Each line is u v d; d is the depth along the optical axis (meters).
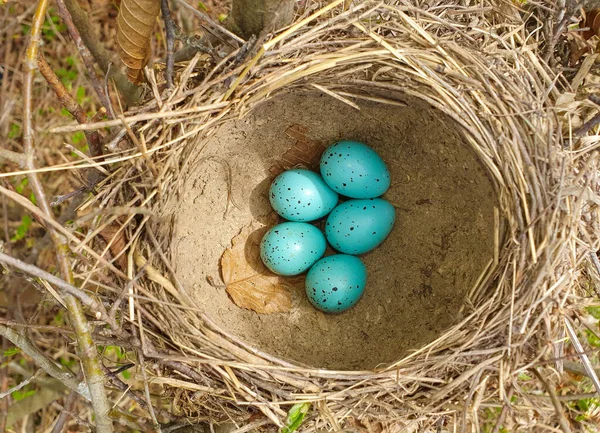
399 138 0.27
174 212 0.25
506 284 0.23
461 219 0.26
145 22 0.19
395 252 0.28
